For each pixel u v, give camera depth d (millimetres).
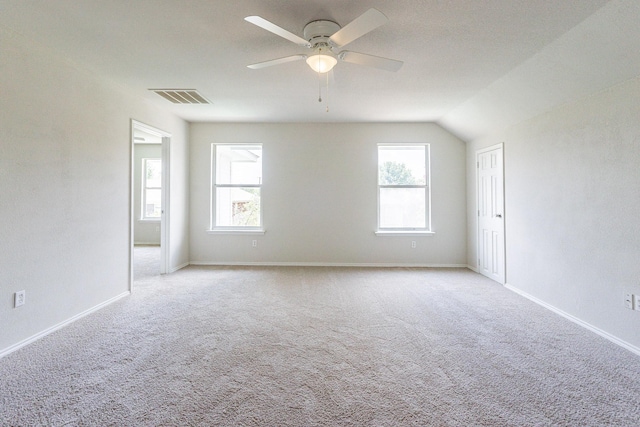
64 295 2631
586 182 2605
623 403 1632
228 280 4117
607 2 1837
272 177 5004
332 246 4988
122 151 3371
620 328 2305
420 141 4934
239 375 1896
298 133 4980
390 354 2162
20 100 2240
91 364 2008
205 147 5016
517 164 3611
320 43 2117
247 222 5145
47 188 2461
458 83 3209
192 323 2699
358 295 3498
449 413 1557
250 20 1725
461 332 2525
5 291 2143
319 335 2467
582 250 2658
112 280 3240
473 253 4738
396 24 2129
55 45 2406
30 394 1688
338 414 1552
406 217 5078
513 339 2398
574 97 2703
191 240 5062
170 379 1848
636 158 2174
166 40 2357
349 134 4957
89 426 1453
